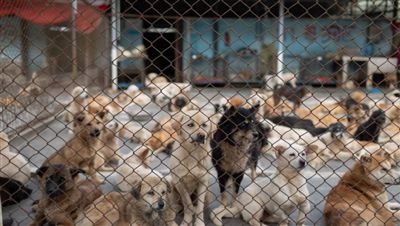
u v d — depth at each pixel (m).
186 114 5.10
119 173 5.73
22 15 6.82
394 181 5.20
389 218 5.07
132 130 7.32
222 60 12.37
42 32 7.28
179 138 5.12
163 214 4.96
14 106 6.45
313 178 6.21
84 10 7.96
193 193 5.23
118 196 4.93
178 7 9.30
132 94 9.38
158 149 6.75
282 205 5.09
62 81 8.23
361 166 5.23
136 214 4.85
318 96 9.15
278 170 5.12
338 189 5.23
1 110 6.17
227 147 5.29
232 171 5.34
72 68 8.27
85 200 5.08
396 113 7.38
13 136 6.47
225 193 5.38
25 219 5.18
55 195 4.92
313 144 6.34
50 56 7.69
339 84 8.52
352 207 5.00
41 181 5.05
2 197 5.36
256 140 5.55
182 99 8.91
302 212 5.14
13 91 6.48
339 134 6.85
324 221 5.13
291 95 8.34
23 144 6.82
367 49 8.42
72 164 5.83
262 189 5.15
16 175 5.65
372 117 7.13
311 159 6.36
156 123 7.32
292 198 5.09
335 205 5.02
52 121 7.87
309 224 5.23
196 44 12.80
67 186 4.96
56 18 6.72
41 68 7.50
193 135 5.02
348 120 7.92
